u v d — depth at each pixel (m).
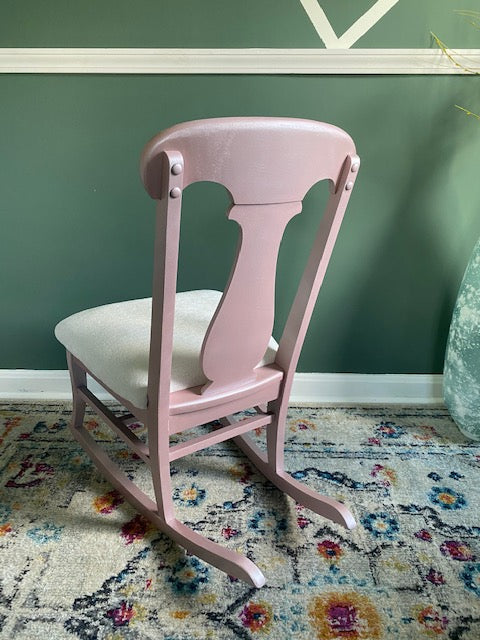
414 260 1.49
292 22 1.25
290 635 0.90
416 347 1.59
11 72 1.27
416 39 1.27
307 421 1.51
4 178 1.38
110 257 1.47
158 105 1.31
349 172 0.85
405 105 1.33
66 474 1.27
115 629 0.90
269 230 0.82
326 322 1.56
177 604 0.95
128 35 1.25
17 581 0.99
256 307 0.90
